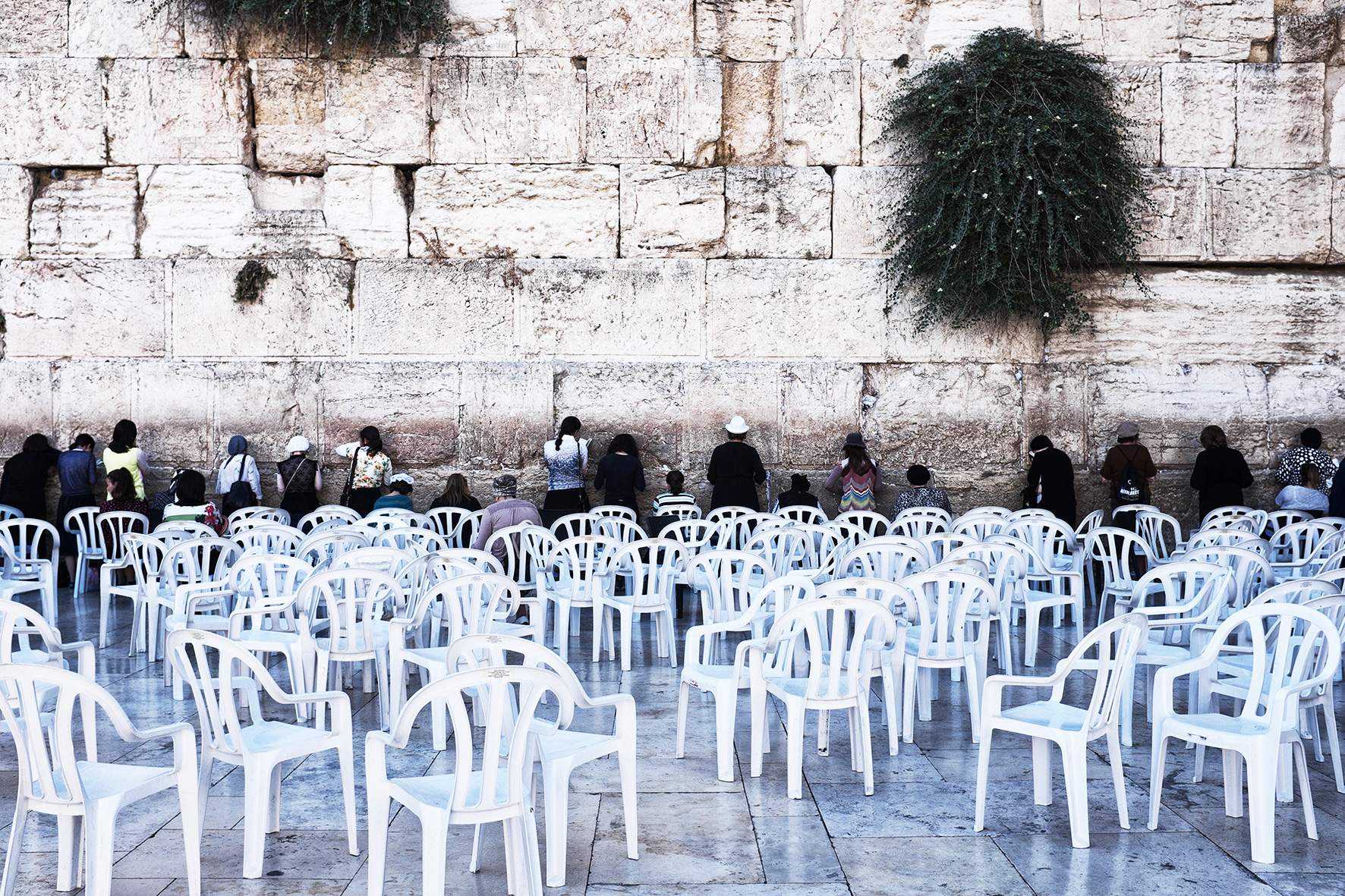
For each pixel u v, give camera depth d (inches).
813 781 170.7
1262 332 409.1
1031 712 151.8
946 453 407.2
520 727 114.7
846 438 385.1
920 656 190.9
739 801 161.3
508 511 286.8
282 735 140.8
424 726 203.9
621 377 405.7
